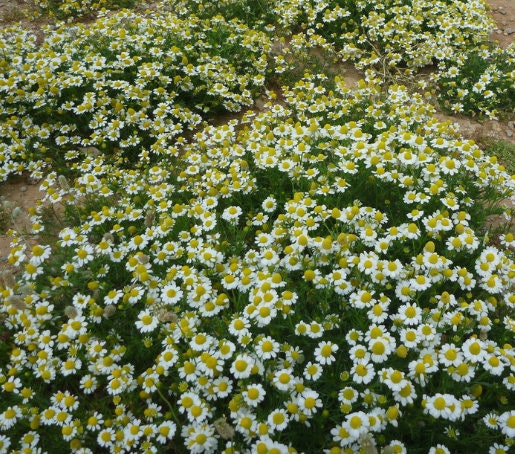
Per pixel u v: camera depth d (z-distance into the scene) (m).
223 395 0.37
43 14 0.99
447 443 0.35
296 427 0.36
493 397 0.38
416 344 0.38
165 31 0.81
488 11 1.04
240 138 0.63
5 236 0.58
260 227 0.55
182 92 0.75
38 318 0.44
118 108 0.67
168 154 0.64
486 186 0.55
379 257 0.47
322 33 0.91
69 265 0.47
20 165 0.65
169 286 0.44
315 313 0.42
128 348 0.42
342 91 0.71
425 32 0.87
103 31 0.79
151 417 0.38
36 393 0.40
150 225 0.50
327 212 0.49
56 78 0.70
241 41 0.84
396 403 0.36
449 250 0.46
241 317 0.40
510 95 0.79
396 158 0.53
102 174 0.62
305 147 0.56
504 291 0.46
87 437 0.38
